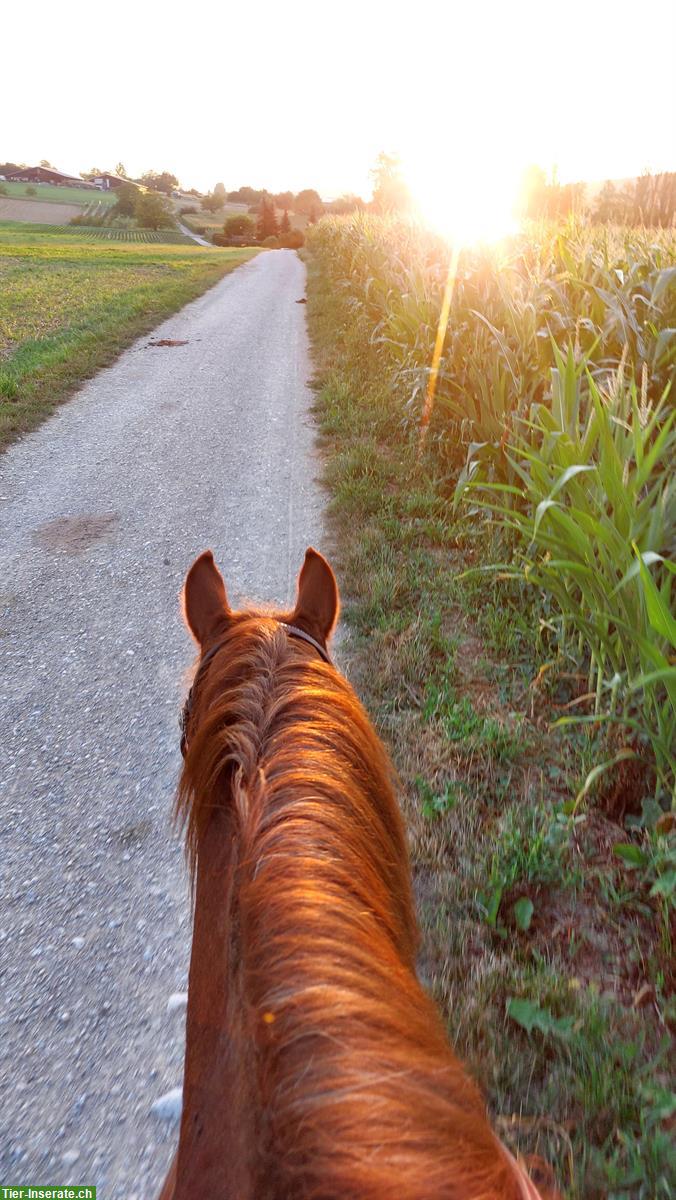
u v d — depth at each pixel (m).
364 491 6.38
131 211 124.50
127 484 7.21
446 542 5.47
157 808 3.34
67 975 2.59
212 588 1.74
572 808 3.00
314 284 22.53
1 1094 2.22
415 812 3.06
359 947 0.87
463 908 2.63
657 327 4.91
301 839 0.99
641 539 3.25
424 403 6.98
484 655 4.18
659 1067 2.10
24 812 3.32
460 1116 0.74
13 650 4.59
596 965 2.43
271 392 10.48
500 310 5.97
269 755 1.15
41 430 8.91
